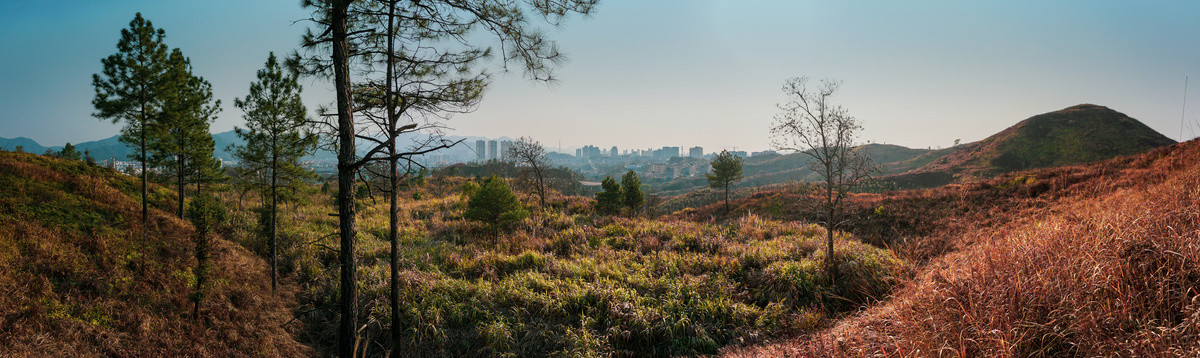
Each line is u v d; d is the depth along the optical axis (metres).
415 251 20.42
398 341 10.45
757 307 12.67
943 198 27.33
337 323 13.40
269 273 17.05
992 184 27.97
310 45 8.26
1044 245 4.65
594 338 11.71
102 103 16.92
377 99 9.17
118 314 10.48
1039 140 99.94
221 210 21.95
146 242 14.88
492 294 14.41
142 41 17.42
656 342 11.70
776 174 163.38
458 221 28.05
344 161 8.12
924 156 137.38
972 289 4.54
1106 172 21.94
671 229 22.98
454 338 12.42
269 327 12.71
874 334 4.87
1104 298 3.67
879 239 20.27
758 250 17.25
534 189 38.03
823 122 14.42
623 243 20.94
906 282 5.54
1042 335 3.73
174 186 31.80
